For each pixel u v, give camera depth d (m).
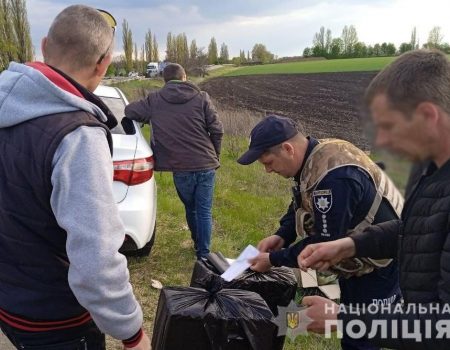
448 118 1.44
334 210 2.33
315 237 2.42
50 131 1.71
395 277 2.57
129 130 4.70
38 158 1.71
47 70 1.80
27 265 1.83
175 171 4.79
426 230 1.54
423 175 1.58
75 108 1.78
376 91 1.49
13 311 1.86
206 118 4.84
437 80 1.41
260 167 10.64
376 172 2.40
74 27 1.86
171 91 4.81
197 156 4.80
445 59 1.45
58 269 1.85
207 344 2.15
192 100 4.81
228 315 2.15
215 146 4.96
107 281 1.69
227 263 2.80
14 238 1.81
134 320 1.80
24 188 1.75
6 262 1.85
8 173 1.77
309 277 3.81
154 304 4.05
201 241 4.93
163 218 6.35
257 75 52.69
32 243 1.81
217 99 31.33
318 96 31.81
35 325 1.87
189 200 4.96
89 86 1.94
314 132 17.73
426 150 1.48
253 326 2.16
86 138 1.72
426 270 1.55
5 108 1.77
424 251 1.55
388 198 2.40
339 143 2.45
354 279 2.59
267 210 7.23
